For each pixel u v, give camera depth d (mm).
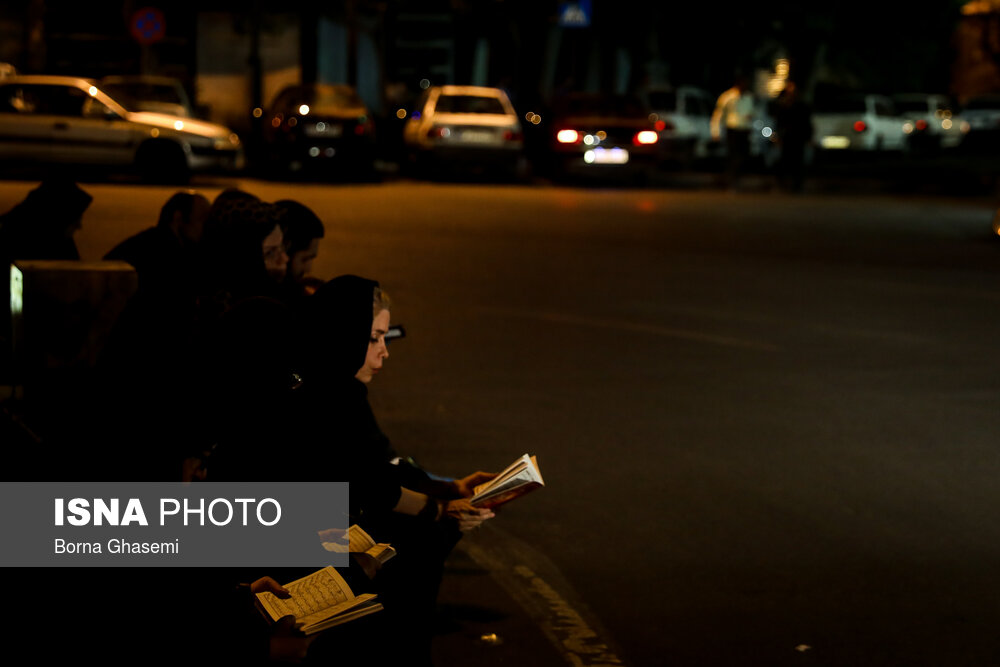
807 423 8289
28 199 7477
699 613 5176
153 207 18766
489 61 47562
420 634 4152
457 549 5891
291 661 3285
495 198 23656
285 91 27672
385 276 13875
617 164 27641
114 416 5125
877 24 55531
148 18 28078
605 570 5652
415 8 40781
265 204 5480
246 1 35344
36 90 23047
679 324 11711
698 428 8109
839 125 39562
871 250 17594
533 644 4844
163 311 5449
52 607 3613
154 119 23344
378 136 32688
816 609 5234
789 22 48562
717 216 21719
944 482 7074
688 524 6277
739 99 27625
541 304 12547
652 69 47781
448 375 9445
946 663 4750
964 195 28578
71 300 6164
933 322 12109
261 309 3545
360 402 3830
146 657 3400
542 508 6480
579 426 8102
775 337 11195
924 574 5652
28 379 6156
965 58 60000
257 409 3527
